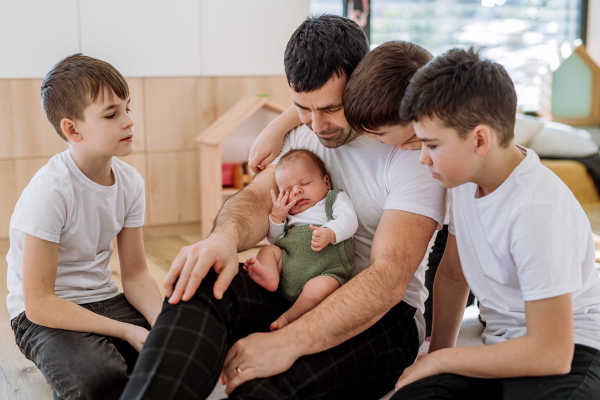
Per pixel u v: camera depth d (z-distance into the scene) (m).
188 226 3.33
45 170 1.34
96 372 1.18
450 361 0.98
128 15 2.98
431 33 4.34
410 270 1.08
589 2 4.78
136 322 1.40
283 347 0.99
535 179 0.95
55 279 1.35
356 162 1.25
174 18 3.09
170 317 0.95
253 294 1.10
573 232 0.92
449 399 0.93
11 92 2.79
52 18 2.82
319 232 1.15
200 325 0.95
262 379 0.96
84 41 2.90
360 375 1.08
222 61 3.26
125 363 1.22
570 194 0.97
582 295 1.02
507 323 1.10
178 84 3.16
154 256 2.79
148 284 1.51
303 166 1.28
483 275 1.12
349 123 1.08
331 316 1.02
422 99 0.92
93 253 1.42
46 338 1.25
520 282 0.94
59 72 1.31
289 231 1.25
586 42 4.83
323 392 1.02
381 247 1.09
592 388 0.89
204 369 0.92
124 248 1.53
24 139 2.85
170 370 0.88
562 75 4.53
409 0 4.20
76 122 1.30
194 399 0.89
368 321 1.05
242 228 1.16
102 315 1.40
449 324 1.33
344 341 1.06
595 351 0.96
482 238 1.07
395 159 1.18
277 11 3.36
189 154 3.25
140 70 3.05
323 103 1.10
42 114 2.86
